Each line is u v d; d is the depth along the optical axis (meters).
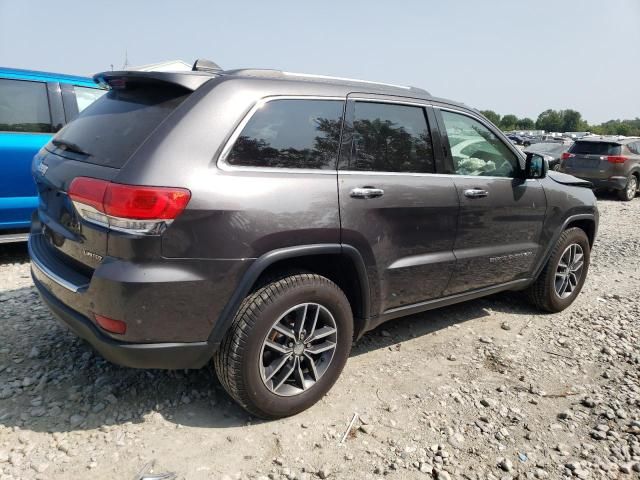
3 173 5.08
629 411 3.16
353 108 3.13
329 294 2.88
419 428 2.89
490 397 3.25
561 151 19.03
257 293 2.67
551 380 3.52
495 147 4.04
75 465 2.43
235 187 2.54
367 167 3.14
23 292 4.46
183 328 2.50
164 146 2.43
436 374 3.51
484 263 3.88
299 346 2.86
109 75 2.96
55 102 5.48
